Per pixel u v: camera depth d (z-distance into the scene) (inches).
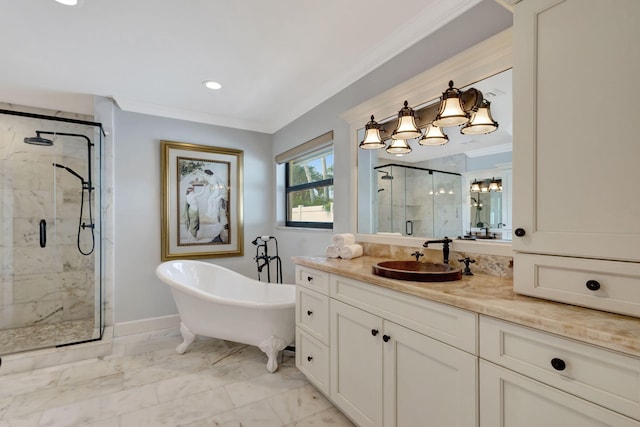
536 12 42.1
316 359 77.1
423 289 48.7
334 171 107.0
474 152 64.3
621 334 29.2
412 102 76.9
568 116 39.1
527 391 36.0
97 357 101.1
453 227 68.6
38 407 74.4
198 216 134.1
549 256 41.0
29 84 104.3
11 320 116.4
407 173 79.7
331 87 104.6
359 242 94.9
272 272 148.3
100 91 110.6
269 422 69.4
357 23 72.7
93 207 117.6
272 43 80.5
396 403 53.9
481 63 61.4
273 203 151.3
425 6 67.5
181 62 90.0
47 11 66.8
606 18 36.0
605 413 30.0
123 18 69.6
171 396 79.1
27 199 118.5
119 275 118.3
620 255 34.9
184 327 104.2
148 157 124.3
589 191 37.3
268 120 142.8
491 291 47.0
